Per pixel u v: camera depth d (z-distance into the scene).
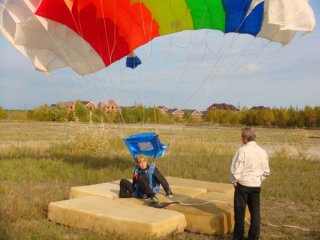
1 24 8.20
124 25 9.15
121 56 9.74
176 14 9.22
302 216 7.80
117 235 5.82
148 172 7.45
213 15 9.01
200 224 6.47
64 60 9.27
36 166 12.22
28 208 7.23
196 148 19.58
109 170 11.89
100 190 8.02
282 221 7.37
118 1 8.53
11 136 28.83
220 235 6.39
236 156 5.97
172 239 6.03
